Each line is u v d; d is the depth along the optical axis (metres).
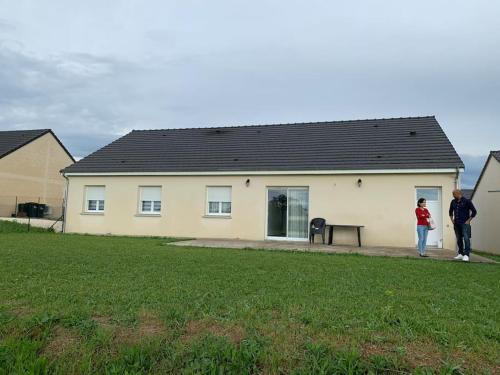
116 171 17.94
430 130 16.81
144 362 2.87
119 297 4.48
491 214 19.05
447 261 9.80
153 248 10.90
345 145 16.80
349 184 15.08
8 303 4.15
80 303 4.21
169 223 17.22
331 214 15.13
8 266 6.63
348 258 9.67
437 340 3.22
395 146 15.90
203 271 6.63
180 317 3.74
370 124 18.66
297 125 19.98
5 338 3.24
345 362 2.79
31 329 3.40
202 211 16.84
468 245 10.10
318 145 17.25
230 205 16.69
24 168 29.55
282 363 2.84
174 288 5.07
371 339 3.21
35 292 4.67
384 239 14.46
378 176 14.78
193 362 2.86
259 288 5.24
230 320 3.67
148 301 4.34
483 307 4.40
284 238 15.86
